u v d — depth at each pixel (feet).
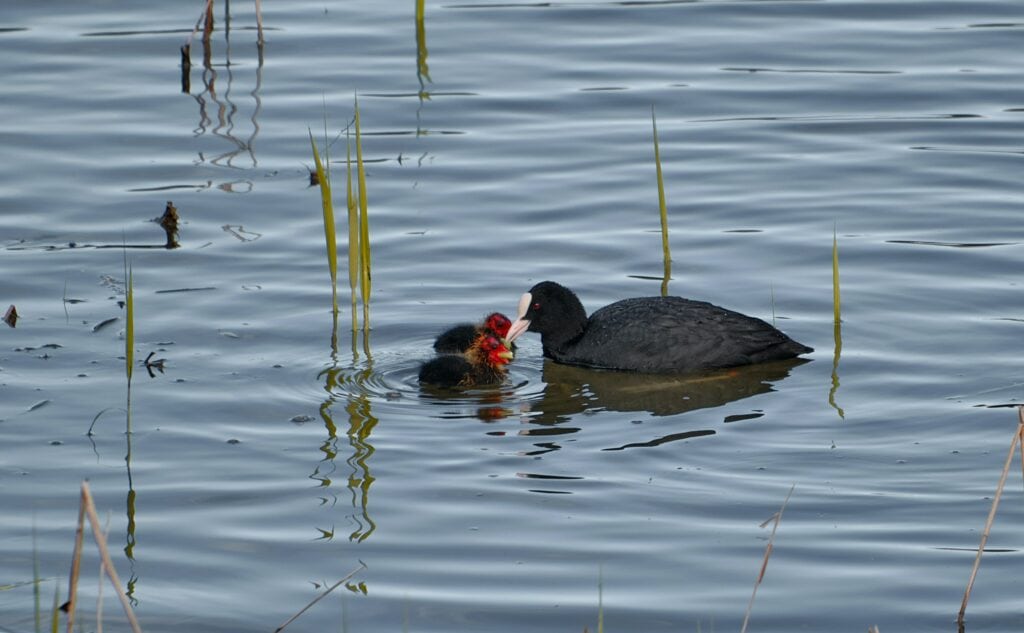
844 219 58.95
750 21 81.35
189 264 55.16
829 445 41.22
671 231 58.49
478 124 69.10
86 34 79.36
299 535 36.52
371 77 74.38
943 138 66.59
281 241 57.41
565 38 79.36
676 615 32.45
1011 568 34.19
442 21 82.17
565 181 63.16
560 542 35.96
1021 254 55.01
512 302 52.75
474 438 42.29
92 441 41.75
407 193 61.98
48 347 48.06
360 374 46.93
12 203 60.23
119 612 32.96
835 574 34.12
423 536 36.40
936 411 43.14
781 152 65.77
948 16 81.46
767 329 48.16
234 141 66.85
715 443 41.63
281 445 41.65
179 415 43.55
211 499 38.42
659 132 67.92
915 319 50.21
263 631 32.12
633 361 48.29
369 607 32.99
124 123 68.54
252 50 77.82
